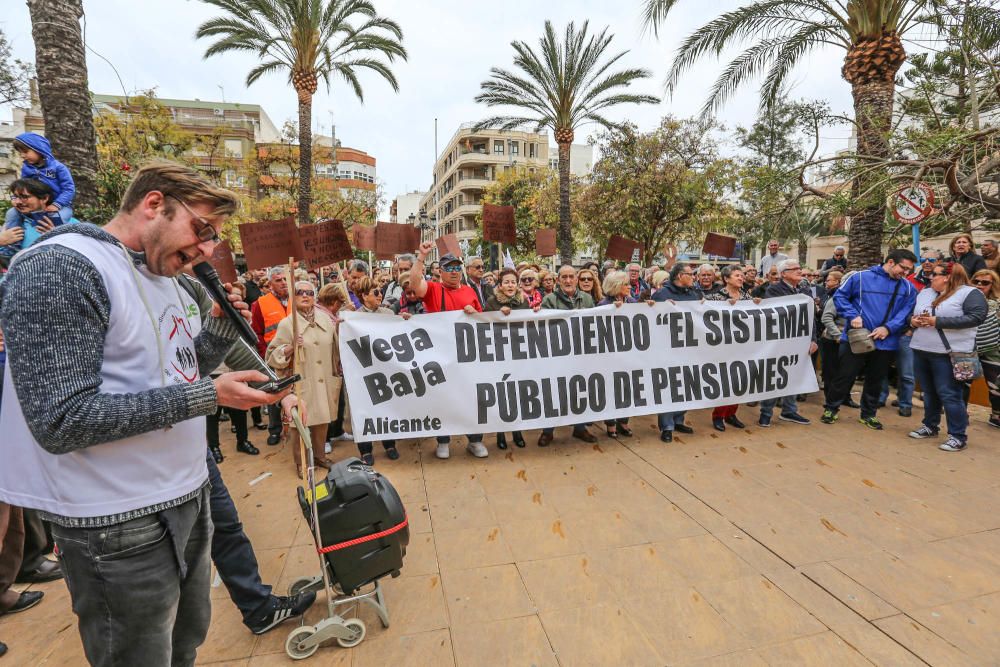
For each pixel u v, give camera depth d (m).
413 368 4.59
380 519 2.36
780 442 5.11
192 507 1.52
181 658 1.75
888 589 2.76
